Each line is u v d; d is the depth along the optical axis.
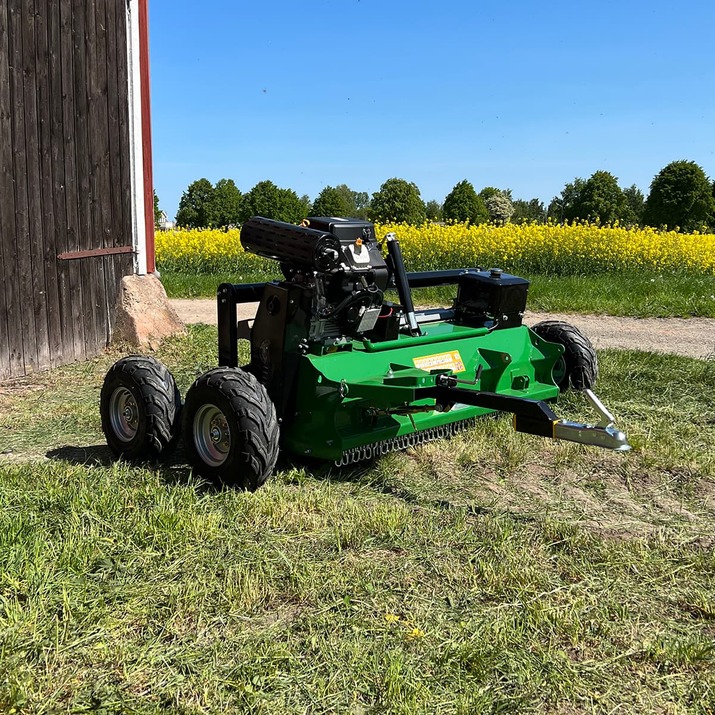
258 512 4.27
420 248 17.81
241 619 3.27
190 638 3.12
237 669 2.91
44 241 8.11
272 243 4.85
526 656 3.01
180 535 3.94
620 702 2.79
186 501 4.38
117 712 2.68
